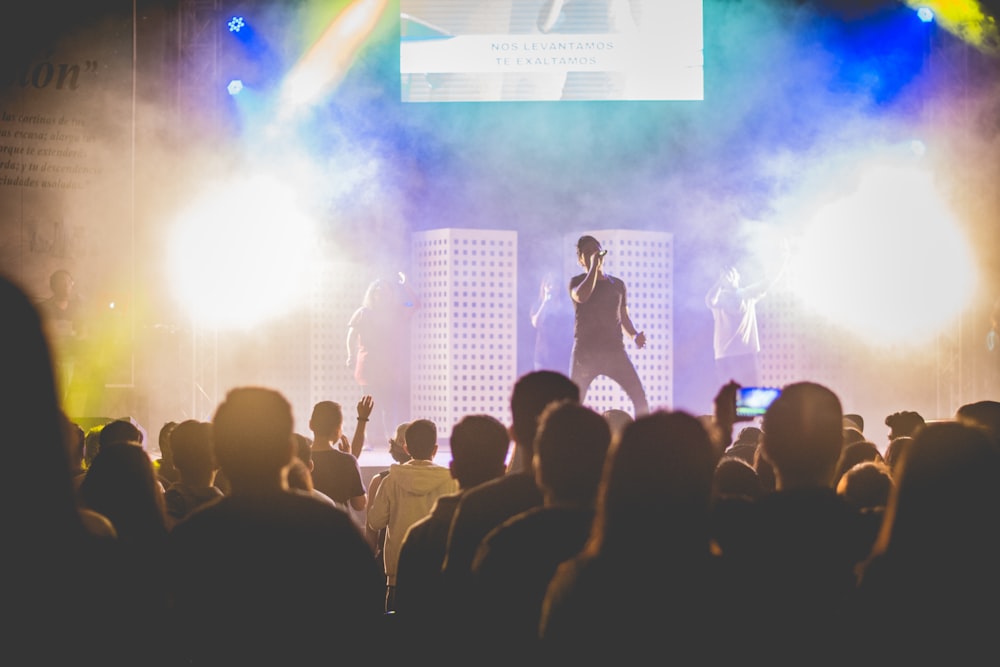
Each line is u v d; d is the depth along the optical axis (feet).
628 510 6.20
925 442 6.80
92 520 6.46
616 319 33.83
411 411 44.65
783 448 8.05
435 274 43.11
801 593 7.54
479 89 38.78
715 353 42.09
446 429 42.93
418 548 10.06
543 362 43.19
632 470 6.22
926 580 6.58
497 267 43.19
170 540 7.58
